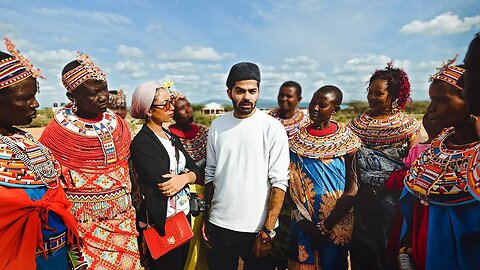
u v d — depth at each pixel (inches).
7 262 81.1
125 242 116.6
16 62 82.3
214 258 127.9
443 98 75.0
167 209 118.7
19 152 83.4
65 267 94.3
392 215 123.2
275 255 149.3
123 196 117.4
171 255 122.0
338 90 130.4
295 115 200.8
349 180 126.0
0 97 80.5
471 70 59.6
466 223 68.2
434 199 73.8
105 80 111.4
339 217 123.8
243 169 118.3
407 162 118.7
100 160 112.3
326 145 126.3
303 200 129.2
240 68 116.2
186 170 125.9
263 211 119.2
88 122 113.2
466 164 70.1
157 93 118.0
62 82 111.5
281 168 117.0
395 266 111.5
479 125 71.7
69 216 90.7
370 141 146.6
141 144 116.6
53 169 90.4
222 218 121.4
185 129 181.5
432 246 73.2
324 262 128.4
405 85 142.8
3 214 79.2
